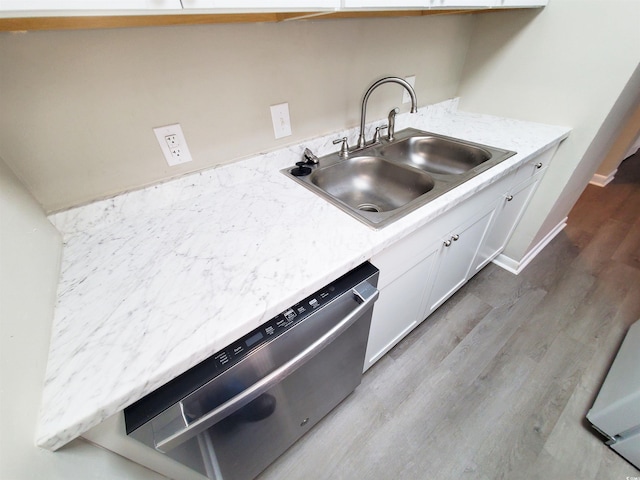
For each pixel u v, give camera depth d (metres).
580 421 1.18
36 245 0.63
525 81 1.49
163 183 0.93
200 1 0.51
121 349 0.53
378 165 1.29
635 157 3.37
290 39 0.98
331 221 0.86
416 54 1.41
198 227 0.85
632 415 0.99
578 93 1.34
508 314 1.63
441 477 1.06
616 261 1.96
